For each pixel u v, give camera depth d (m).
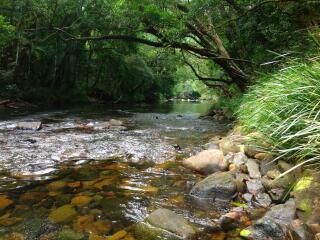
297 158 3.72
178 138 7.89
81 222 3.03
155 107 24.69
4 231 2.82
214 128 10.20
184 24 11.16
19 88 18.38
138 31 12.38
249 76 11.78
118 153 5.96
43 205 3.43
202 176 4.52
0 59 18.50
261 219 2.87
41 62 20.58
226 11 11.94
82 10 15.38
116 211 3.29
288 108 3.97
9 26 14.71
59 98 20.66
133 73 29.47
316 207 2.81
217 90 27.97
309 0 7.87
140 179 4.39
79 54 23.70
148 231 2.83
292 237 2.60
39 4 16.02
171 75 37.41
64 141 7.05
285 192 3.41
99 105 22.66
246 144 5.00
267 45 11.09
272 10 9.69
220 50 12.73
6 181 4.21
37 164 5.07
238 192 3.68
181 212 3.29
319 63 4.14
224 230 2.87
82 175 4.55
